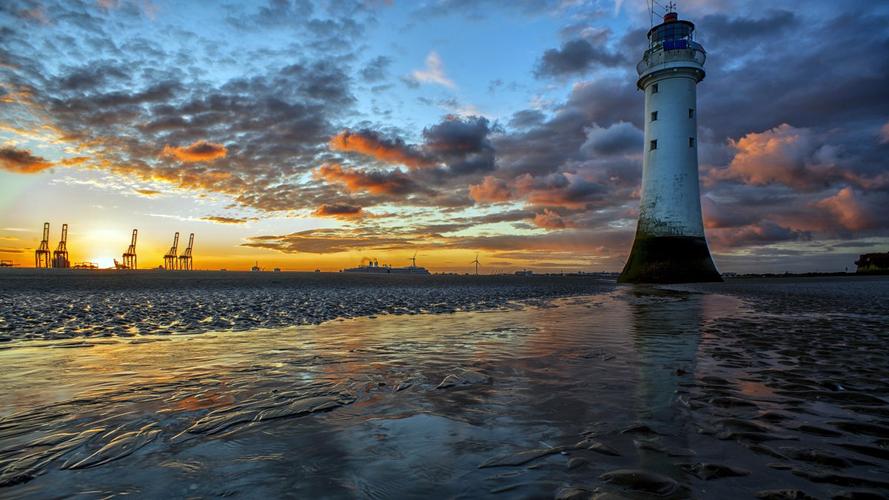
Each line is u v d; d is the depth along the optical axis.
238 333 8.54
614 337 7.75
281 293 23.77
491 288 32.91
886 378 4.52
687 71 35.41
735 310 13.01
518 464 2.45
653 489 2.12
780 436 2.86
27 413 3.48
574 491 2.11
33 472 2.40
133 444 2.80
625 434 2.93
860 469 2.34
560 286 37.56
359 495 2.10
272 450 2.69
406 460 2.52
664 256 35.97
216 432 3.03
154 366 5.38
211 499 2.07
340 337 7.98
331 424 3.19
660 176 36.53
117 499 2.08
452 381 4.54
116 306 14.41
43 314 11.70
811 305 14.59
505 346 6.86
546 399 3.83
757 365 5.24
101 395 4.04
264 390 4.21
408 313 12.93
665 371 4.95
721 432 2.95
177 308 13.82
